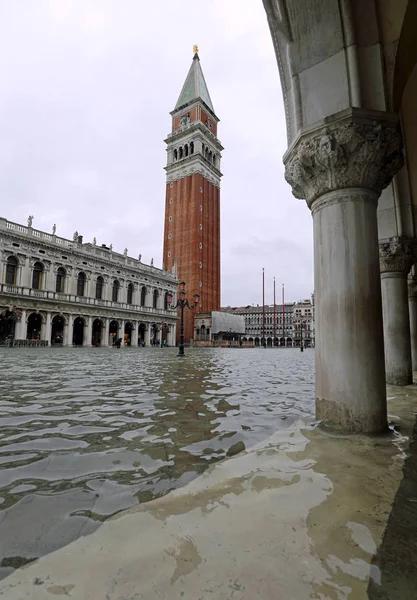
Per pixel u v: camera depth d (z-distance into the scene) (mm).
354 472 2555
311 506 2053
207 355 24953
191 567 1516
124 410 5066
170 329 57500
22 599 1340
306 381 8891
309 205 4418
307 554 1592
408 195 7156
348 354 3730
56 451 3303
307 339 102312
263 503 2104
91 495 2369
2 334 35594
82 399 5914
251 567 1505
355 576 1441
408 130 7176
